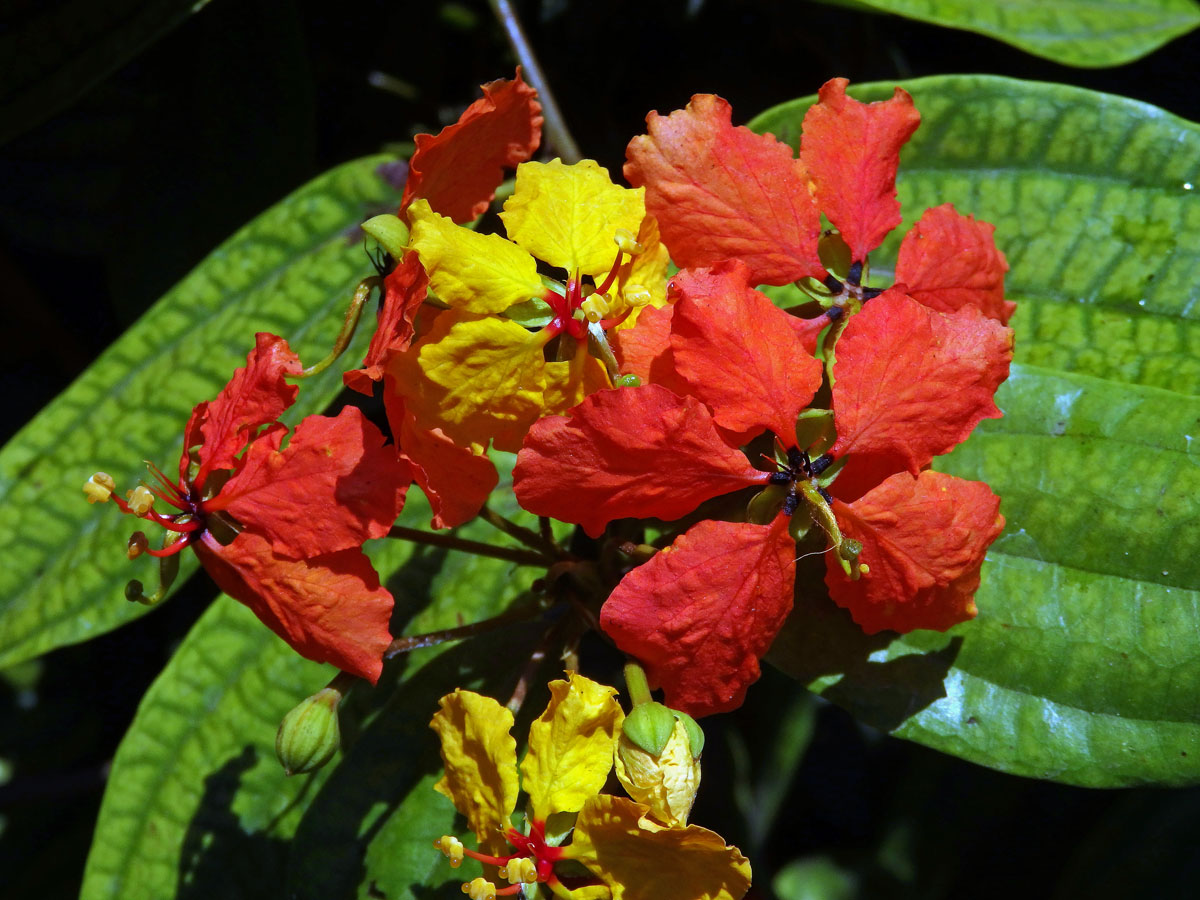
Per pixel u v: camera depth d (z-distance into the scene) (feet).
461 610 1.18
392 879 1.13
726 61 1.34
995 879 1.43
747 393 1.01
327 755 1.05
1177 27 1.21
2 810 1.45
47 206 1.36
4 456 1.20
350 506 1.02
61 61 1.20
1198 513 1.08
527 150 1.08
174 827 1.18
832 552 1.04
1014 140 1.17
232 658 1.20
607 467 1.01
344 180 1.24
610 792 1.08
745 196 1.05
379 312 1.03
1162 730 1.08
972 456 1.11
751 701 1.42
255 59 1.28
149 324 1.22
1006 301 1.13
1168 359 1.14
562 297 1.03
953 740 1.09
